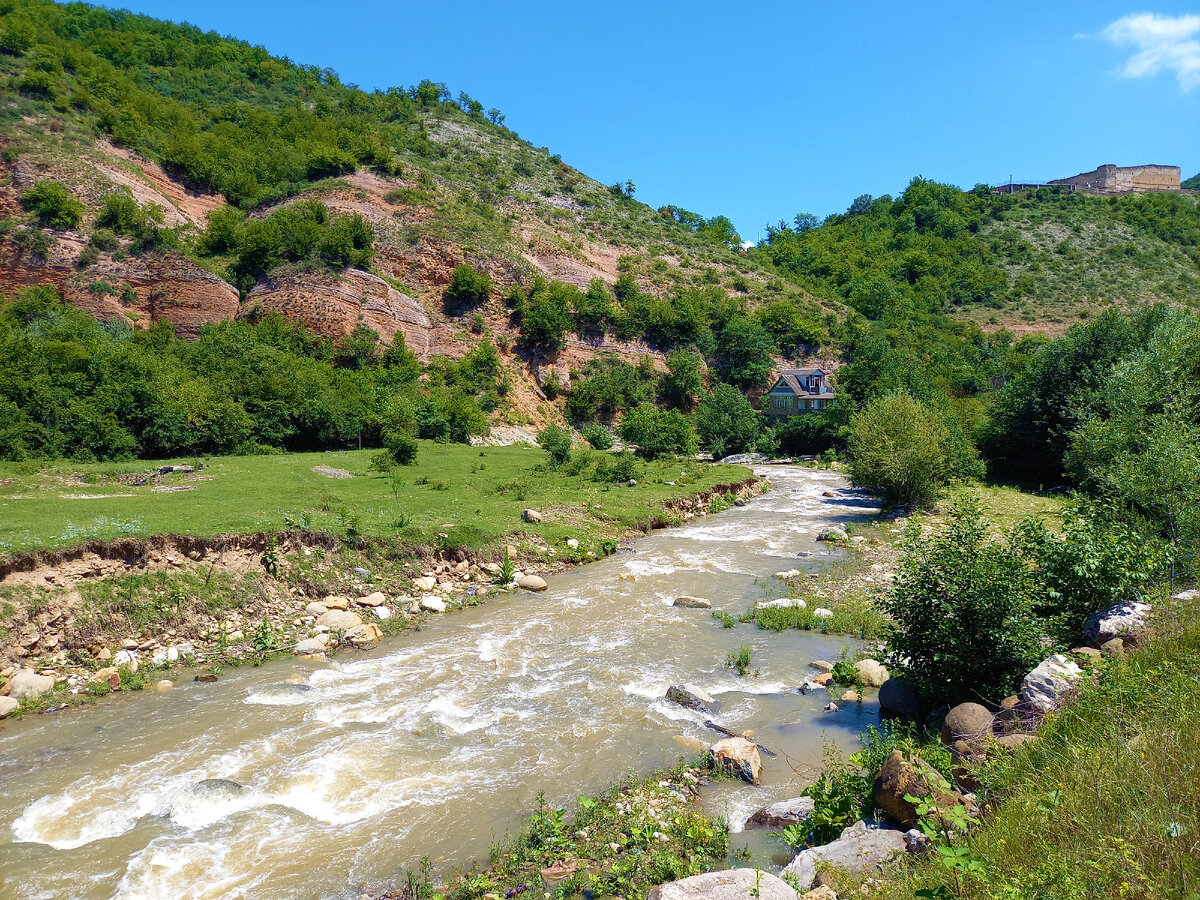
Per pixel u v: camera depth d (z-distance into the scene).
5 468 25.36
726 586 19.92
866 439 32.06
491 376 58.72
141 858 7.90
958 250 121.44
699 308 75.56
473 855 7.99
